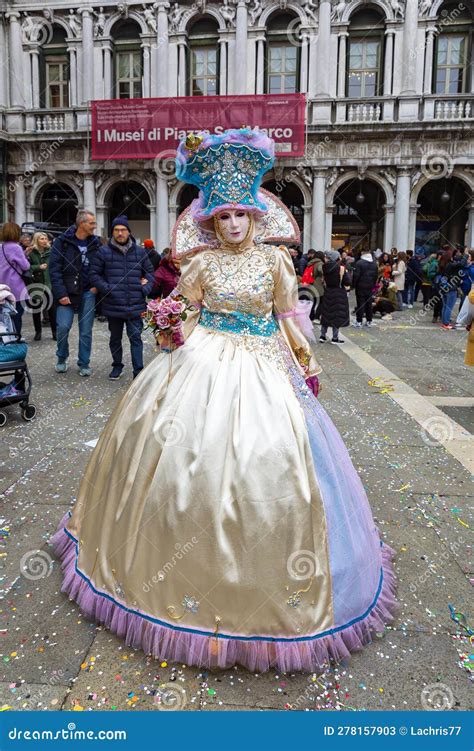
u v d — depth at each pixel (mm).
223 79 20953
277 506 2139
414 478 4047
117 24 21234
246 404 2316
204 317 2627
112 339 6723
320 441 2430
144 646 2234
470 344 5980
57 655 2246
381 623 2438
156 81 21078
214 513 2115
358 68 20656
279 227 2629
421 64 20016
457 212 22734
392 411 5742
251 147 2365
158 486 2207
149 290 6695
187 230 2627
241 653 2156
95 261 6504
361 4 19938
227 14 20500
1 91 21656
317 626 2176
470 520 3445
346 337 10680
